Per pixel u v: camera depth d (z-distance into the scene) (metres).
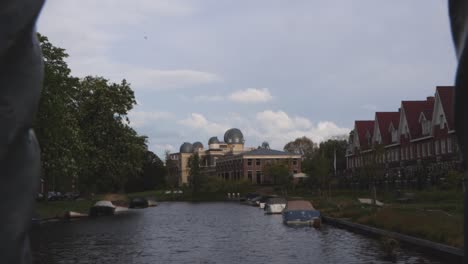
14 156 3.04
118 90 52.78
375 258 16.80
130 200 71.94
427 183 47.34
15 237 3.06
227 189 108.12
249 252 19.41
